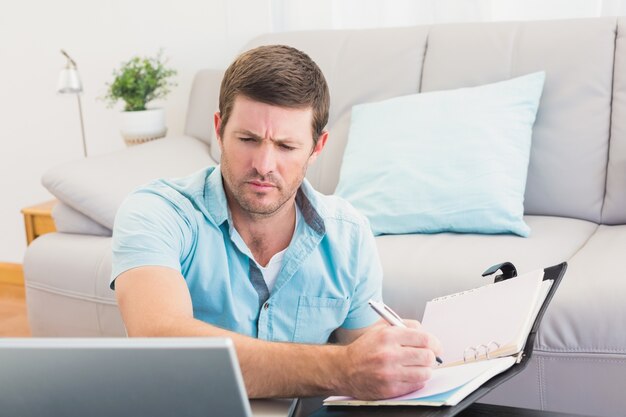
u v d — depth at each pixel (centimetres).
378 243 206
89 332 230
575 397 172
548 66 227
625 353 167
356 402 101
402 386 98
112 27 322
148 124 288
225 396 78
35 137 346
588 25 227
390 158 223
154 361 77
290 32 270
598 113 221
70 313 231
